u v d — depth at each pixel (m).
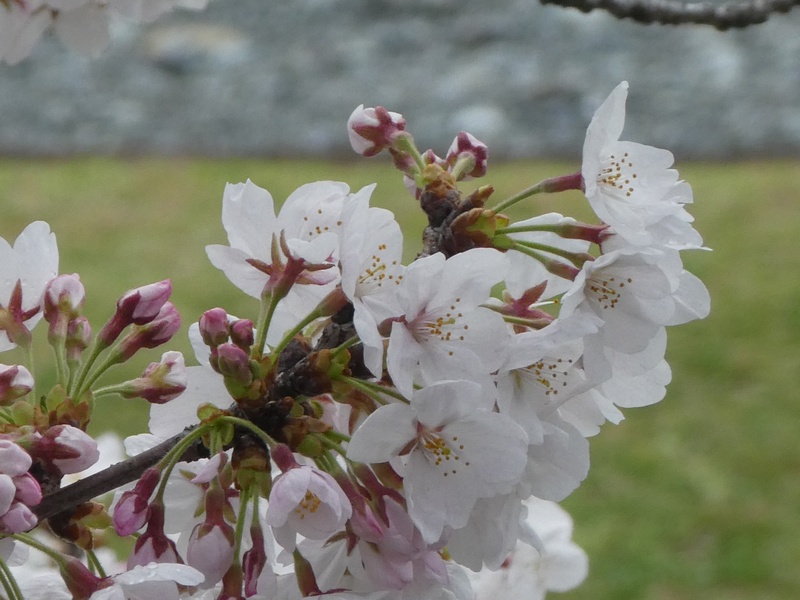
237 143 2.02
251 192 0.33
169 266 1.45
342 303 0.32
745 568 0.97
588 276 0.32
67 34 0.40
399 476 0.32
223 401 0.35
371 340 0.30
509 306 0.34
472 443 0.31
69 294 0.35
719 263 1.46
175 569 0.31
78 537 0.34
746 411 1.18
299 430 0.32
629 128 2.07
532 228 0.33
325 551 0.33
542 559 0.43
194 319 1.29
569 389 0.32
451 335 0.31
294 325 0.34
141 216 1.62
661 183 0.33
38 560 0.44
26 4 0.40
